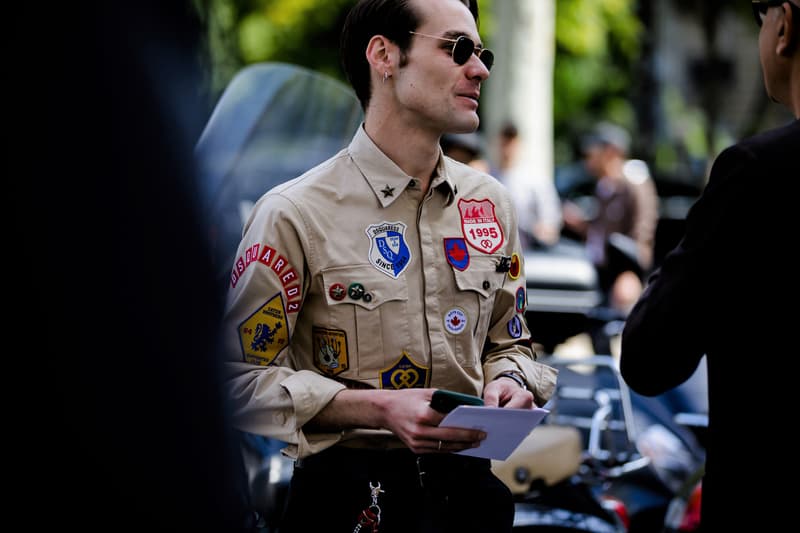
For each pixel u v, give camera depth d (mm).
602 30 22719
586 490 4789
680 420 6184
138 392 1620
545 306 7609
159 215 1642
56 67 1574
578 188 19062
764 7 2830
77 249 1586
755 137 2691
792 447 2594
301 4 20844
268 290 3098
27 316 1567
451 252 3254
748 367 2645
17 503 1570
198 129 1745
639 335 2771
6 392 1566
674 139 32875
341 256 3150
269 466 4457
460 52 3191
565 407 5668
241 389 3037
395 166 3223
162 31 1667
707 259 2660
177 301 1656
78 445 1586
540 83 15250
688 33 33375
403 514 3145
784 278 2609
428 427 2912
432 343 3178
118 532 1611
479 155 7625
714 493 2695
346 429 3137
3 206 1562
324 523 3145
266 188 4262
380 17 3234
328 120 4566
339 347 3150
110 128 1604
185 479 1659
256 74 4473
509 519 3293
